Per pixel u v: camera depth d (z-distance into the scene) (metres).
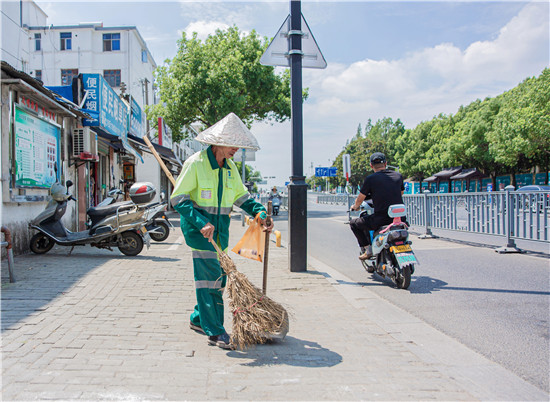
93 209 7.78
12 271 5.32
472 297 5.04
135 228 7.64
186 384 2.69
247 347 3.37
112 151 15.43
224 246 3.54
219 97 22.02
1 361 2.97
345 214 23.33
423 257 7.79
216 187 3.48
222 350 3.31
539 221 7.34
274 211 24.64
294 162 6.38
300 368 2.99
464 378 2.87
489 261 7.26
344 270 6.86
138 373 2.84
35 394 2.50
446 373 2.95
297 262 6.34
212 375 2.84
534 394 2.65
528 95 32.19
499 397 2.60
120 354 3.15
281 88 25.38
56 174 8.82
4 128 6.72
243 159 13.42
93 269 6.31
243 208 3.82
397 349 3.39
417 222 11.26
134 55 32.81
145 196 7.46
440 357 3.24
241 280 3.40
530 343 3.57
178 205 3.34
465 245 9.26
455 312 4.46
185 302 4.64
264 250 3.75
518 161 38.41
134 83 32.59
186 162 3.47
